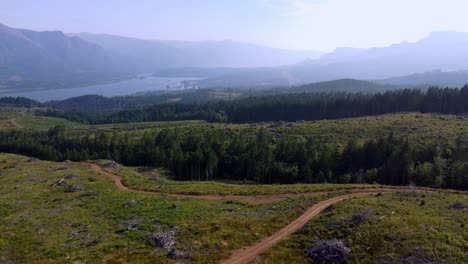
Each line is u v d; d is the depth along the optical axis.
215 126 174.50
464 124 127.00
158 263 34.06
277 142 127.19
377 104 194.75
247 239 38.97
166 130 149.00
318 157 105.62
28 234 43.75
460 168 84.94
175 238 39.22
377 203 45.44
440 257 30.92
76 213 51.59
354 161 104.31
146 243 38.47
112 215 50.03
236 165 114.12
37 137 176.12
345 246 34.75
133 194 62.72
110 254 36.31
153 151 126.12
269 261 34.12
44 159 147.62
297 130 145.88
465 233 34.19
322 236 37.62
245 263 34.00
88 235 42.47
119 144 147.75
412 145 104.69
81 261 34.97
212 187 68.69
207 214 48.47
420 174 89.12
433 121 135.50
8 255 38.12
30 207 55.69
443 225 36.41
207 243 37.81
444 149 101.44
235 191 64.38
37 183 72.38
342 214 42.25
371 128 135.25
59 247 39.16
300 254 35.16
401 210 41.78
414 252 31.88
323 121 164.12
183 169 113.38
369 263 31.95
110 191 65.19
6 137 177.00
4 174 84.00
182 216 47.31
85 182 72.69
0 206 56.56
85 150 146.62
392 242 33.91
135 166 129.62
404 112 176.75
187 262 34.34
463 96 167.00
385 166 93.69
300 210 47.34
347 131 135.62
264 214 47.69
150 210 51.22
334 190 62.06
